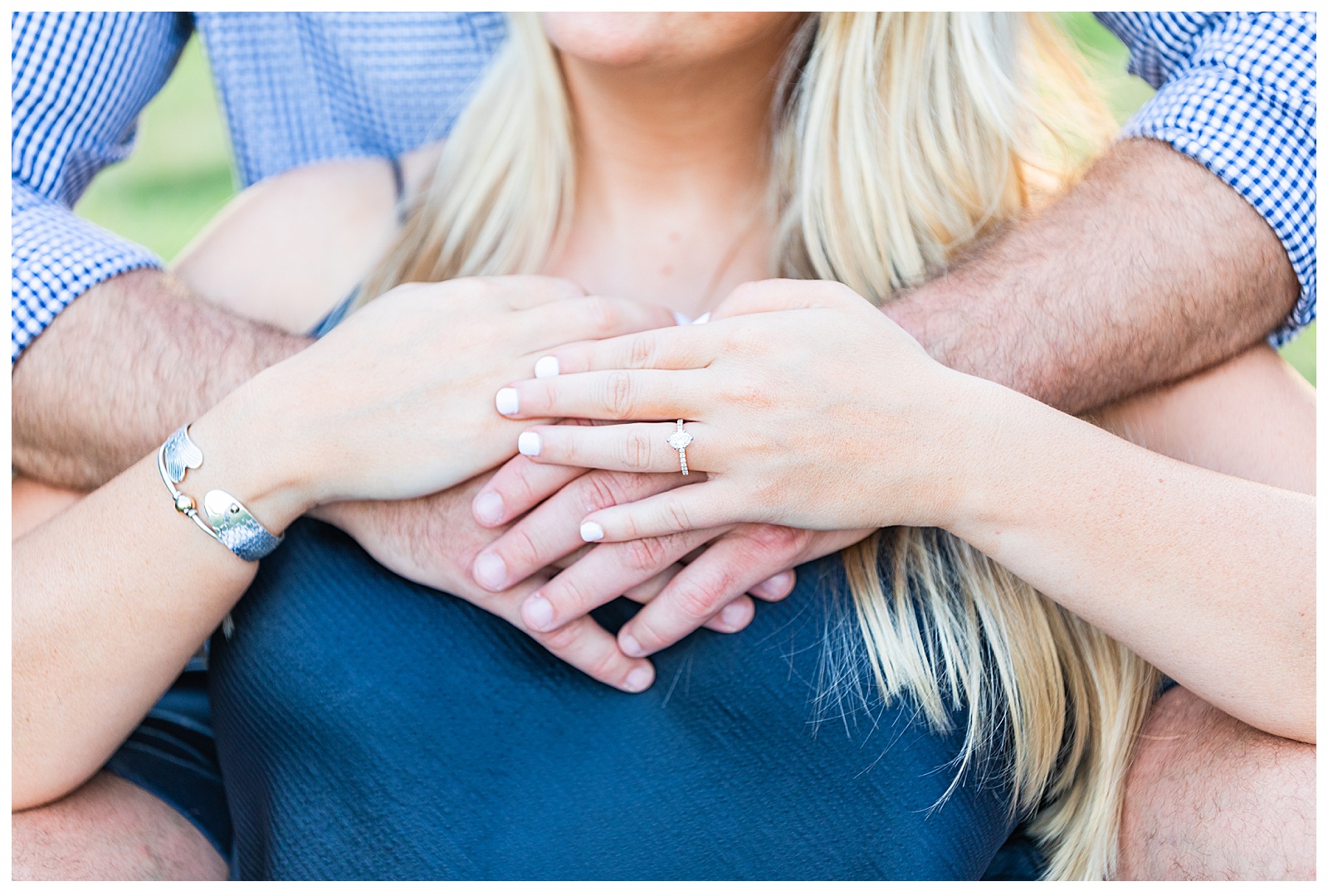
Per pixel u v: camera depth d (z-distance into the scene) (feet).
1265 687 3.42
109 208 11.07
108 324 4.18
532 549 3.59
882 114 4.27
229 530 3.59
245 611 3.80
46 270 4.20
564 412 3.56
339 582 3.78
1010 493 3.45
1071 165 4.78
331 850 3.69
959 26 4.26
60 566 3.60
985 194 4.40
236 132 6.23
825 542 3.67
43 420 4.13
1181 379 4.16
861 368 3.51
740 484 3.51
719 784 3.65
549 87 4.46
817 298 3.75
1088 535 3.44
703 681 3.70
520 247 4.63
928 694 3.66
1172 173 4.22
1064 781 4.01
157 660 3.64
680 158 4.39
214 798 4.22
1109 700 3.93
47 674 3.55
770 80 4.22
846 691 3.67
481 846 3.66
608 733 3.69
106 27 5.23
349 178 5.00
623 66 3.83
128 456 4.05
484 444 3.62
